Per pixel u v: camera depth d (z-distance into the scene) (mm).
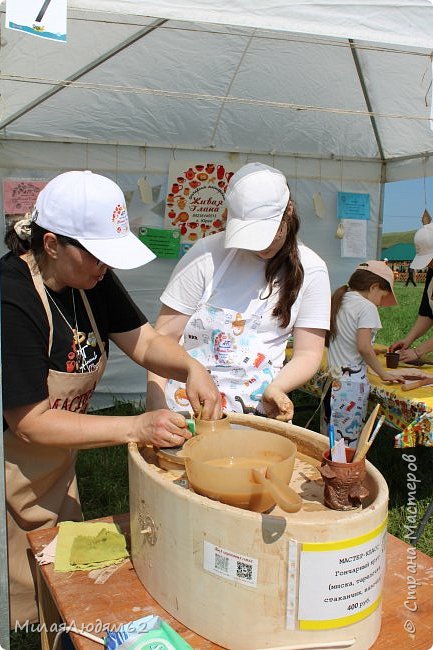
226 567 932
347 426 3096
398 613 1068
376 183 5039
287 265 1749
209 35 3074
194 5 1313
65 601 1094
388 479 3395
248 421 1397
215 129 4164
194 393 1413
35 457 1563
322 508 1048
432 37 1550
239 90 3730
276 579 904
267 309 1786
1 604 1152
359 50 3326
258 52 3322
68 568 1196
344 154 4812
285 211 1697
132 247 1259
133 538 1171
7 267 1345
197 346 1847
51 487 1666
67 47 2875
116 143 4062
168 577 1037
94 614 1059
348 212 4945
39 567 1256
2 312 1261
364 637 955
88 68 3162
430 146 4375
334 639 925
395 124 4227
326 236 4938
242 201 1629
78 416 1271
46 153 3898
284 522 885
